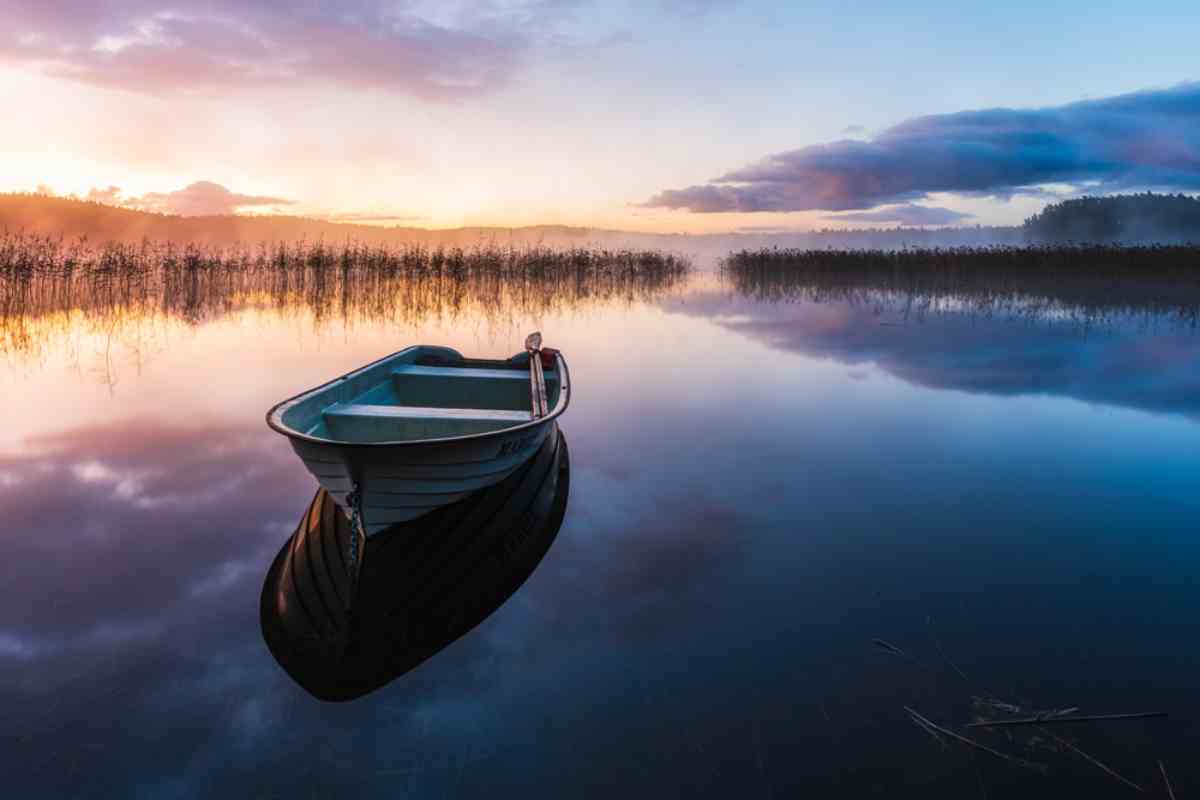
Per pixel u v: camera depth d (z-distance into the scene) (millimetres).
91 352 11375
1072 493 5594
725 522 5074
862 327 15305
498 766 2783
